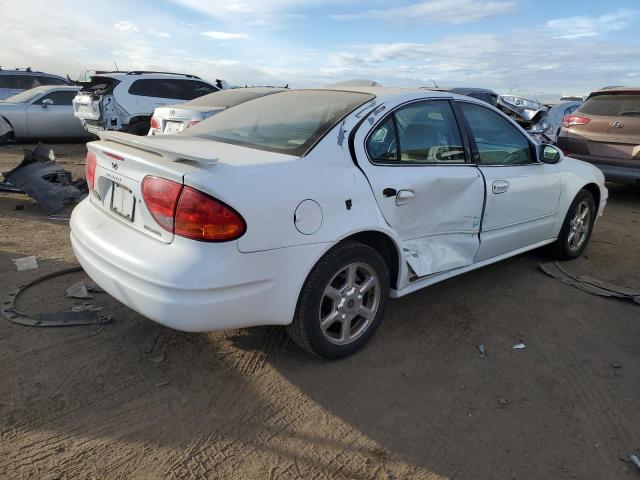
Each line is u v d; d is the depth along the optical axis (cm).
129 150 275
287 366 301
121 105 1141
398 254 319
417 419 262
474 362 315
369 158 304
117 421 248
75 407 255
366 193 293
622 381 301
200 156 245
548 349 334
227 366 298
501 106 1203
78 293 372
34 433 236
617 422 264
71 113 1297
